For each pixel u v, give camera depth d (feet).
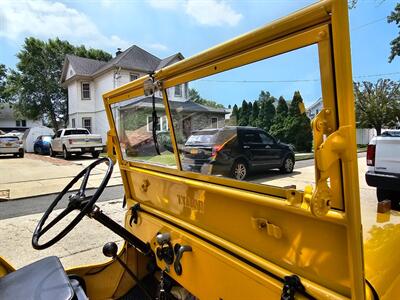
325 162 2.67
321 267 3.30
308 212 3.11
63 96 96.12
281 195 3.56
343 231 3.05
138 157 6.82
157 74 5.09
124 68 70.23
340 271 3.14
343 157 2.75
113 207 19.20
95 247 13.30
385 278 3.65
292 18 2.92
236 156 4.23
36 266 5.42
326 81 2.79
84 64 80.69
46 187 26.58
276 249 3.82
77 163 46.24
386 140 16.99
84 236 14.56
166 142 5.65
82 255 12.50
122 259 7.25
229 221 4.53
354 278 2.95
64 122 98.37
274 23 3.09
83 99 78.54
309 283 3.39
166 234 5.69
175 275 5.60
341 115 2.72
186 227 5.44
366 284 3.37
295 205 3.31
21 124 129.49
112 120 7.44
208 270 4.83
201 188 4.91
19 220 17.19
